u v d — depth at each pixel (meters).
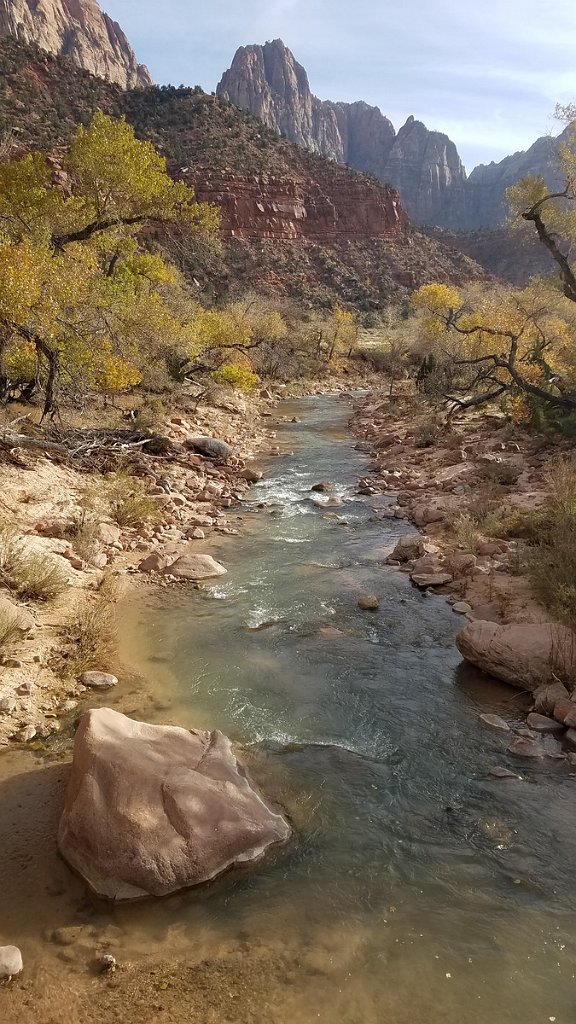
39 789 4.11
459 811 4.05
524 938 3.12
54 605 6.66
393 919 3.24
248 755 4.58
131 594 7.52
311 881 3.49
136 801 3.61
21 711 4.89
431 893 3.41
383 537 9.89
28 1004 2.71
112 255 20.84
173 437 15.88
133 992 2.79
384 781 4.34
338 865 3.61
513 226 15.96
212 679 5.65
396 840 3.80
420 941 3.10
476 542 8.58
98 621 6.24
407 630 6.70
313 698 5.39
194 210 20.05
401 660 6.07
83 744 3.93
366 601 7.25
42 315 11.45
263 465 15.66
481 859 3.65
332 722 5.05
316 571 8.43
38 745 4.57
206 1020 2.67
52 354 12.21
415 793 4.22
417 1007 2.76
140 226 20.44
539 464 12.52
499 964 2.98
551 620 6.17
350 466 15.61
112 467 12.05
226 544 9.53
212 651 6.19
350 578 8.17
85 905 3.28
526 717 5.11
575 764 4.47
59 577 6.95
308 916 3.25
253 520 10.84
